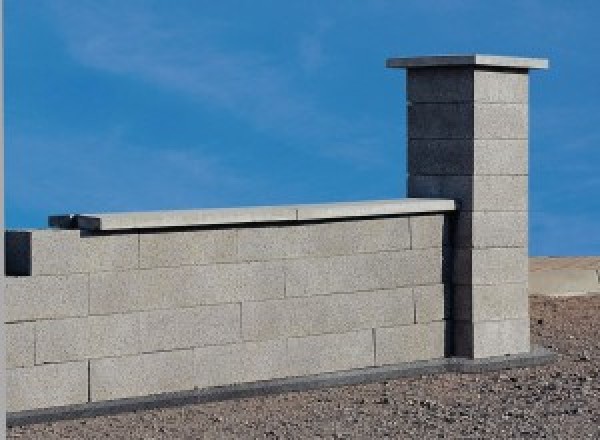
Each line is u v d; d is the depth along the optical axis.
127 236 10.34
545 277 17.06
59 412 9.88
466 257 12.67
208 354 10.89
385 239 12.19
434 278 12.65
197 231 10.77
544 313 15.55
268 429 9.40
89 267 10.12
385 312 12.21
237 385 11.06
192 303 10.77
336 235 11.78
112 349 10.28
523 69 12.94
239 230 11.05
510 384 11.62
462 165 12.66
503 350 12.88
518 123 12.95
